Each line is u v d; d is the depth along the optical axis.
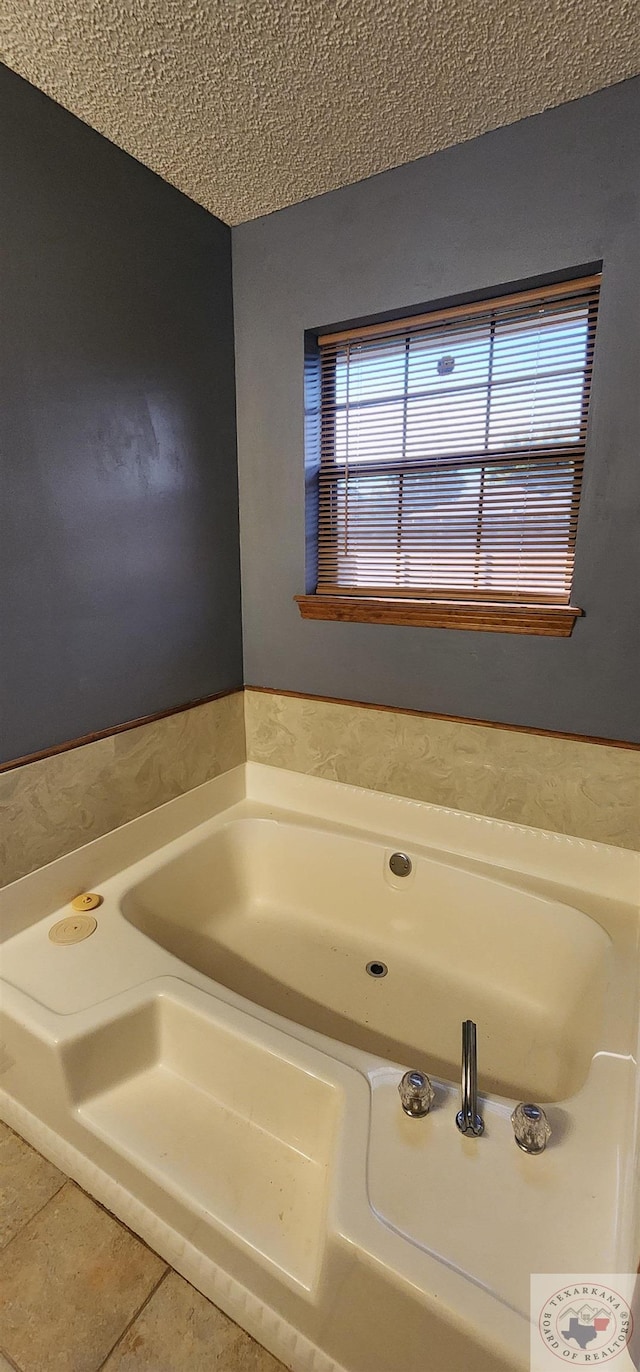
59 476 1.44
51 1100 1.26
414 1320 0.83
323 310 1.72
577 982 1.54
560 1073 1.44
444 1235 0.87
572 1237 0.87
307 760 2.10
